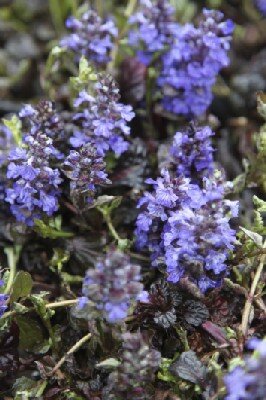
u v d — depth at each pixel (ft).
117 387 2.23
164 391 2.34
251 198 2.68
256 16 3.17
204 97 2.69
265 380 2.04
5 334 2.44
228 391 2.20
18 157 2.41
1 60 3.11
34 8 3.22
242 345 2.32
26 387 2.39
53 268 2.55
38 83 3.07
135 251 2.56
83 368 2.43
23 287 2.39
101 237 2.58
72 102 2.73
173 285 2.39
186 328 2.38
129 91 2.81
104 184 2.46
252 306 2.39
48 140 2.40
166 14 2.67
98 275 2.18
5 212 2.62
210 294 2.40
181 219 2.28
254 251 2.42
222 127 2.96
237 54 3.12
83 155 2.39
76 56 2.76
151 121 2.81
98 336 2.33
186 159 2.50
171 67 2.67
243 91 2.97
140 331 2.38
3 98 3.05
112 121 2.48
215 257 2.30
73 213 2.60
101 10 3.05
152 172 2.67
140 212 2.57
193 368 2.29
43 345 2.45
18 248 2.57
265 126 2.68
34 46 3.14
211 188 2.34
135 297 2.23
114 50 2.87
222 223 2.28
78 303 2.31
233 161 2.81
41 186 2.41
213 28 2.61
